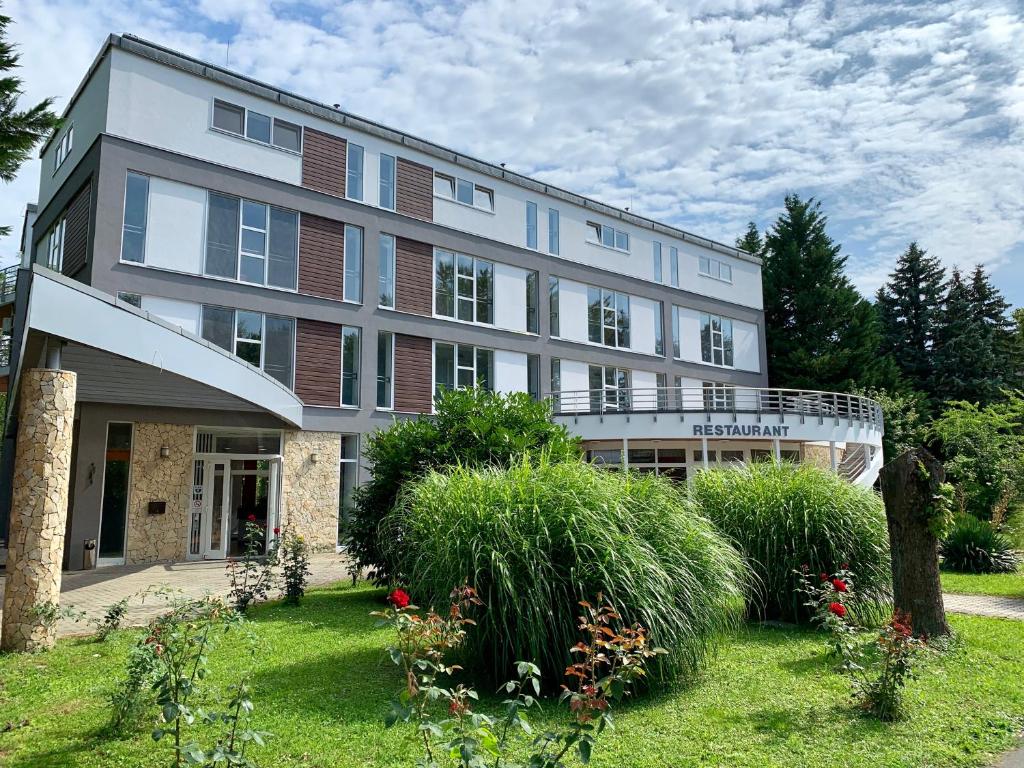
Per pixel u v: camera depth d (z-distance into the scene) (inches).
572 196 1074.7
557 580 227.3
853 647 243.1
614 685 150.8
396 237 864.3
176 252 681.0
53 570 303.6
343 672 257.8
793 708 217.8
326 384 773.9
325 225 795.4
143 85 674.2
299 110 784.3
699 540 258.8
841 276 1566.2
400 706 136.4
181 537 667.4
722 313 1288.1
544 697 223.0
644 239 1181.1
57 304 317.4
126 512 642.2
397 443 430.9
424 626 165.8
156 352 383.9
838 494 372.2
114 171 647.8
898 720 208.1
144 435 658.2
